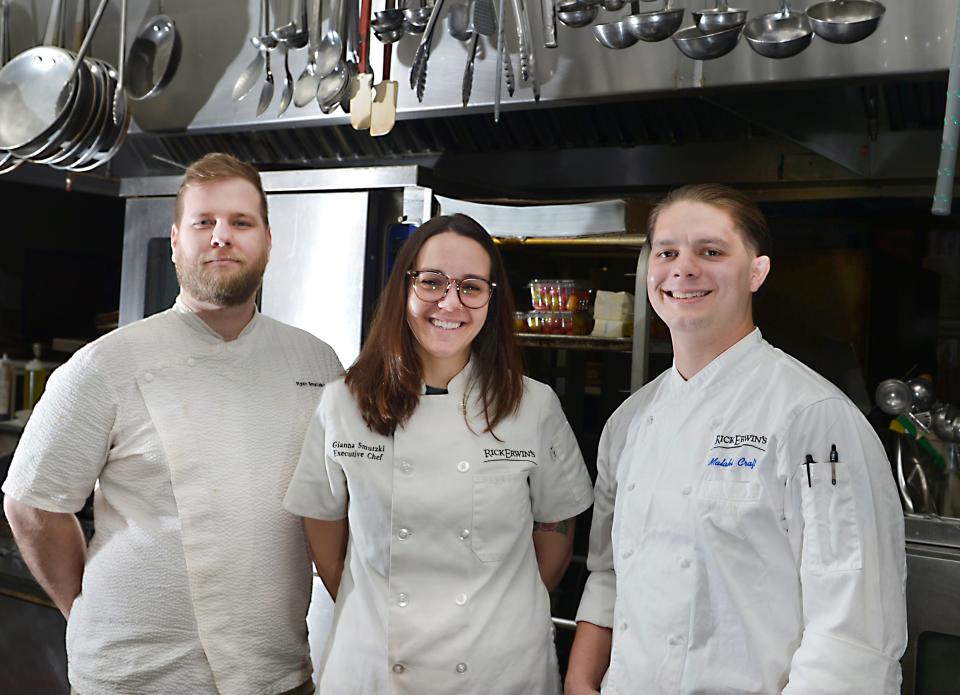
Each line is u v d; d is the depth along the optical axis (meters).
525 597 1.48
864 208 2.28
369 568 1.48
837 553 1.19
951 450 1.81
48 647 2.50
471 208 2.08
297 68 2.33
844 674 1.14
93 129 2.39
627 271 2.00
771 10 1.77
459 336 1.47
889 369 2.30
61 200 3.42
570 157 2.50
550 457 1.56
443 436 1.48
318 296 2.20
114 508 1.56
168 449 1.53
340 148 2.79
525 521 1.51
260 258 1.61
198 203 1.56
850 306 2.32
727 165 2.34
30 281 3.34
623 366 2.00
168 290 2.44
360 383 1.50
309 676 1.66
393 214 2.13
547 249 2.06
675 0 1.86
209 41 2.44
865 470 1.20
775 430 1.25
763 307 2.41
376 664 1.43
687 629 1.27
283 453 1.61
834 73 1.75
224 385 1.59
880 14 1.61
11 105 2.42
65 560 1.62
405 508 1.45
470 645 1.42
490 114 2.45
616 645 1.38
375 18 2.08
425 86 2.16
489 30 1.89
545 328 2.06
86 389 1.54
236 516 1.55
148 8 2.52
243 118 2.40
